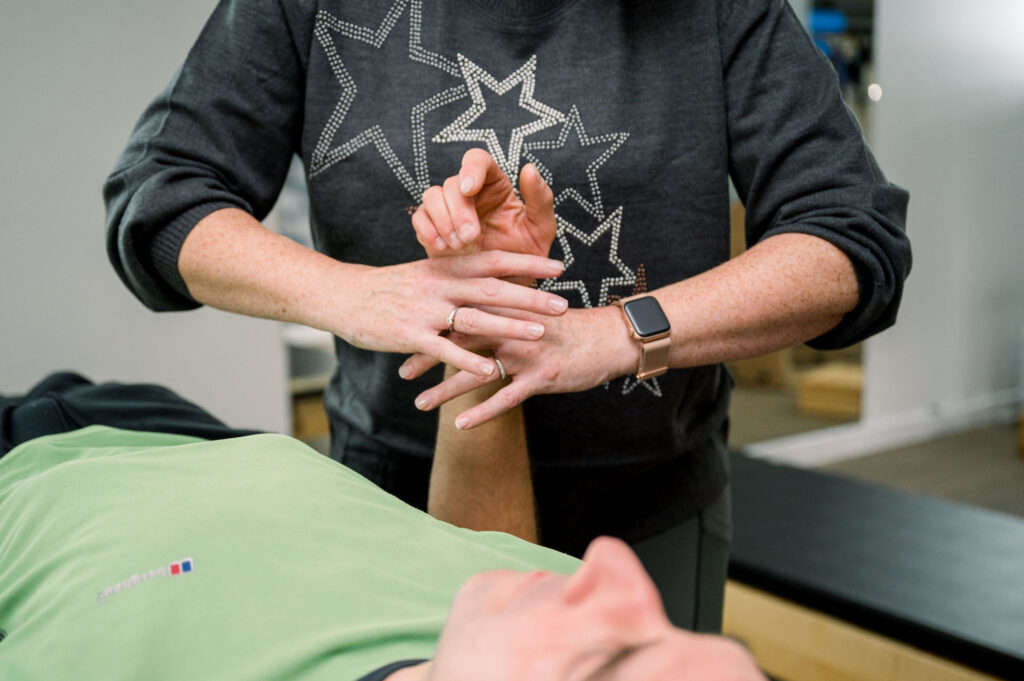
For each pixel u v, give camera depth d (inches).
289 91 34.6
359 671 19.8
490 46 33.4
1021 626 53.5
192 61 33.6
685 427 36.6
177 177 31.6
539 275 26.8
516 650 12.9
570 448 34.7
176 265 30.9
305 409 113.5
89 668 22.2
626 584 12.9
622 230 33.8
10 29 87.1
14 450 35.7
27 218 90.3
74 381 51.5
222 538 24.8
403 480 36.7
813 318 30.6
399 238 34.0
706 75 32.9
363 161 33.5
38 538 28.0
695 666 11.1
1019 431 160.4
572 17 33.1
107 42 92.4
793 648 62.2
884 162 149.6
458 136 33.2
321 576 23.6
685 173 33.7
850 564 64.6
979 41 160.4
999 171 171.5
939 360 170.6
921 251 160.4
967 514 75.7
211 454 30.3
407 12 33.2
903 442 166.1
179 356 100.3
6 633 25.9
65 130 91.1
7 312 90.5
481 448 30.1
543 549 27.1
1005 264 179.0
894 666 55.8
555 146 33.1
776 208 33.0
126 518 26.2
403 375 29.3
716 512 39.1
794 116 32.3
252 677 20.7
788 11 33.4
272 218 102.4
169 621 22.6
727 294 29.1
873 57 144.6
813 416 156.9
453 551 25.4
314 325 29.0
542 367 27.5
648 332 27.9
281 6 33.2
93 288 94.6
